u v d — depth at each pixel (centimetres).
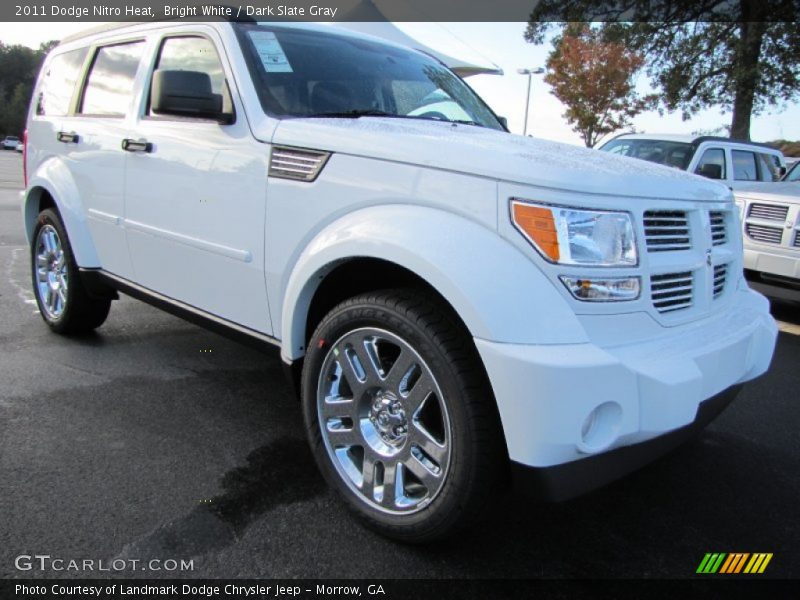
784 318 620
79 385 351
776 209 582
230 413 326
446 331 200
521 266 191
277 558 215
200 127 293
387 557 219
